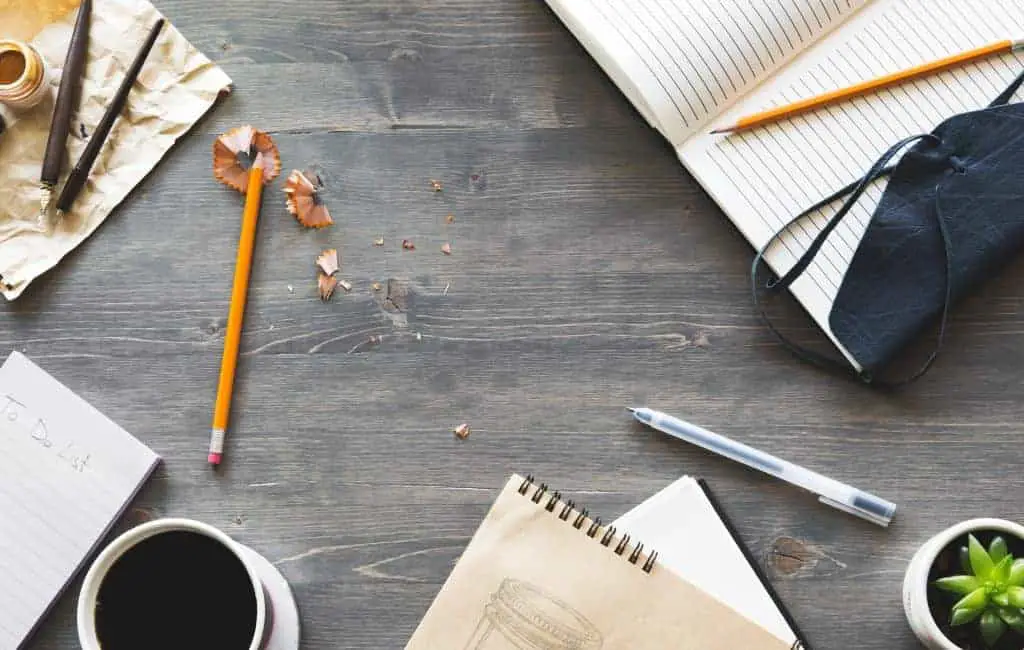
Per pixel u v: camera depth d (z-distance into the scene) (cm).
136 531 66
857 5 78
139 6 82
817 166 77
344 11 83
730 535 75
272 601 71
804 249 76
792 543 76
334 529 78
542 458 78
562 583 72
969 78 77
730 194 77
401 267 81
